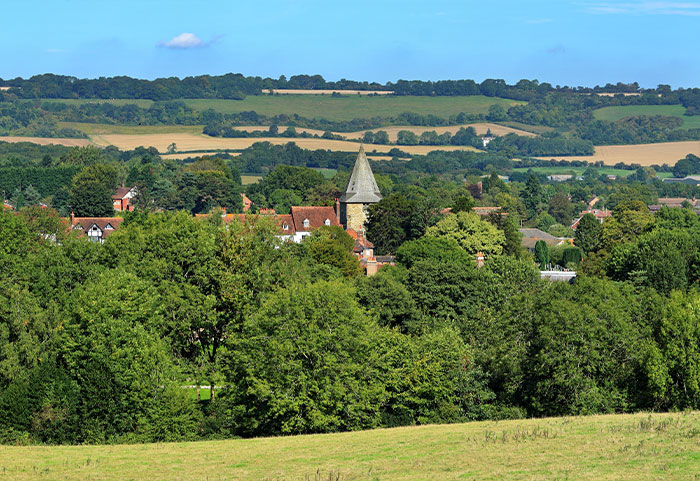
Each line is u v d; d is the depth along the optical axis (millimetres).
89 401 127500
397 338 142625
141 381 129125
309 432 130375
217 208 197000
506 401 142500
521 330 148000
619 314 140750
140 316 138750
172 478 93500
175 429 128500
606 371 138375
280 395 126875
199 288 161000
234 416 133625
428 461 95875
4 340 133875
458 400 141875
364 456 100375
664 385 133125
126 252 169750
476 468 91500
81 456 105438
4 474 95938
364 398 130625
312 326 131125
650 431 102062
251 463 99625
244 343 135875
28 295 144375
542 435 104125
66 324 136750
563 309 139625
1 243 176375
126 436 126625
